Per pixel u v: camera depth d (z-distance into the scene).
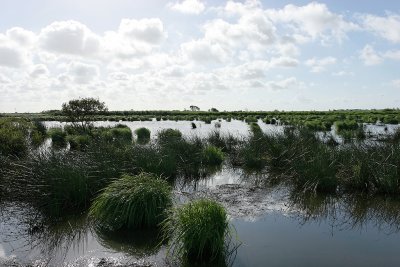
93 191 9.60
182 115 76.00
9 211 9.12
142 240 7.23
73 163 10.28
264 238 7.41
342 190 11.18
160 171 12.36
